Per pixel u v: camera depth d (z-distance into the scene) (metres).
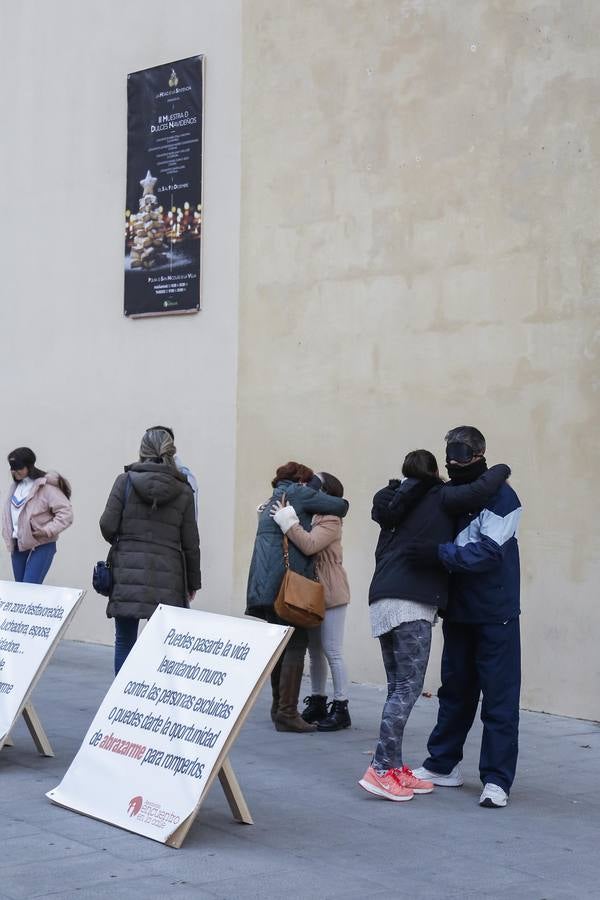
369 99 10.09
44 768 6.99
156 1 11.98
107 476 12.35
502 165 9.18
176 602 8.04
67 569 12.71
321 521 8.12
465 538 6.35
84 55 12.72
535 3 9.03
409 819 6.04
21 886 4.91
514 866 5.31
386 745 6.41
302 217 10.59
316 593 7.84
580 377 8.70
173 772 5.70
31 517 10.40
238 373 11.11
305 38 10.62
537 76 9.01
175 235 11.70
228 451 11.18
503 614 6.32
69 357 12.77
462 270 9.41
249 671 5.63
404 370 9.78
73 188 12.78
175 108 11.74
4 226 13.55
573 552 8.69
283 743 7.76
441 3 9.59
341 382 10.23
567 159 8.82
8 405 13.44
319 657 8.54
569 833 5.85
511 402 9.07
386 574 6.47
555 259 8.86
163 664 6.04
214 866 5.22
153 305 11.87
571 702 8.66
